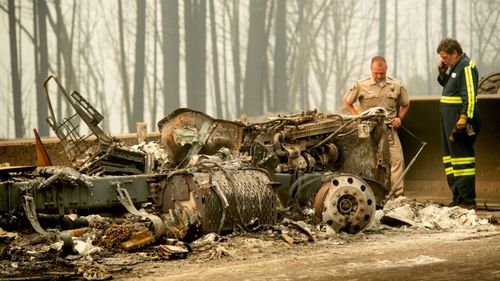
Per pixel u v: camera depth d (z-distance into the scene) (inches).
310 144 697.6
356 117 705.6
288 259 505.4
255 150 649.6
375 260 496.1
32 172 577.6
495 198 855.7
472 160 764.6
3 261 506.3
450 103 772.6
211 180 564.7
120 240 538.6
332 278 449.4
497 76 1111.6
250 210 580.7
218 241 554.9
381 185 707.4
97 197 562.3
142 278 460.8
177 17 3937.0
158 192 580.7
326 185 603.2
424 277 446.9
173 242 533.6
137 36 3919.8
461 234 600.7
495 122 876.6
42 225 578.6
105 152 619.2
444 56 772.6
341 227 599.5
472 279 439.5
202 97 3949.3
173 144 662.5
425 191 894.4
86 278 461.1
